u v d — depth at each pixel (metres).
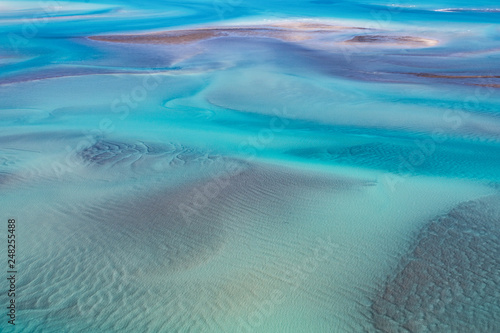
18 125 16.44
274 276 6.80
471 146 14.09
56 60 30.89
